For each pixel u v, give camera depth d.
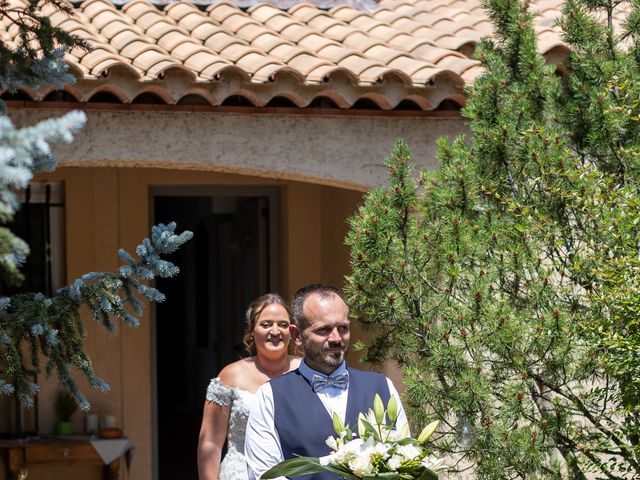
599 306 6.79
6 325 5.76
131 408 12.76
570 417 7.03
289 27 11.06
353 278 7.21
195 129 9.44
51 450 11.82
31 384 5.88
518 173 7.42
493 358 7.05
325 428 5.73
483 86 7.63
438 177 7.42
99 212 12.77
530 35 7.88
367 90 9.49
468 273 7.07
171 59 9.14
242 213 15.07
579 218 7.23
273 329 7.62
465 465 8.37
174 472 15.49
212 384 7.63
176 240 5.90
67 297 5.88
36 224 12.62
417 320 6.99
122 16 10.80
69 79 6.13
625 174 7.41
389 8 12.41
